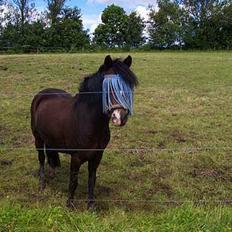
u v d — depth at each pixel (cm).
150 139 1023
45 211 577
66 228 534
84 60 2361
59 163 783
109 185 767
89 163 641
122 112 558
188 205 600
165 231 527
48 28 5009
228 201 692
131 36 5784
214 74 2028
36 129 743
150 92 1546
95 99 594
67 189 746
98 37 5916
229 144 991
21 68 2034
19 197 701
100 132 612
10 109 1270
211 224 545
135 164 866
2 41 4769
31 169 839
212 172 834
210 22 5456
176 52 4519
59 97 726
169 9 5725
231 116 1228
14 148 951
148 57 2891
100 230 526
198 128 1111
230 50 5069
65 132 648
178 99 1435
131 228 531
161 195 726
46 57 2516
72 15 6488
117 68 570
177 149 949
